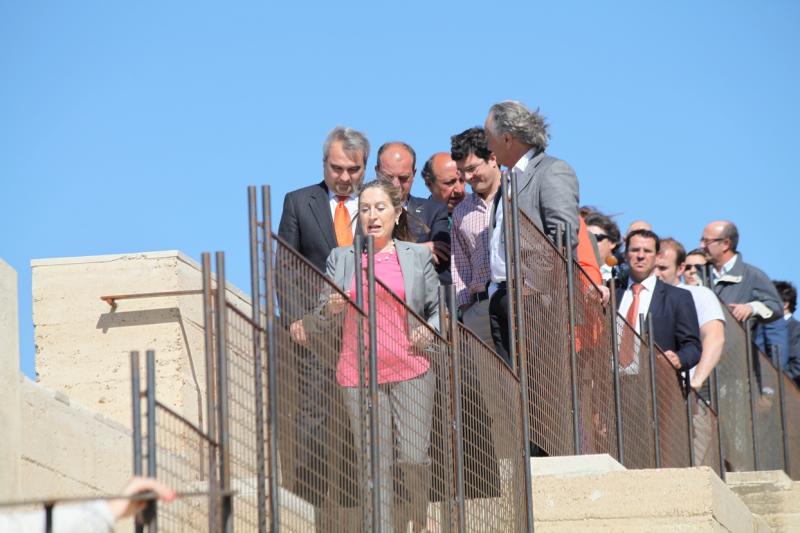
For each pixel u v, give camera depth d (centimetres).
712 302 1247
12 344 784
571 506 979
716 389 1306
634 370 1127
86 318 1055
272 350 706
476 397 906
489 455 919
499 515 922
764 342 1506
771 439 1443
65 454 830
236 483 707
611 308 1105
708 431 1288
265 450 715
